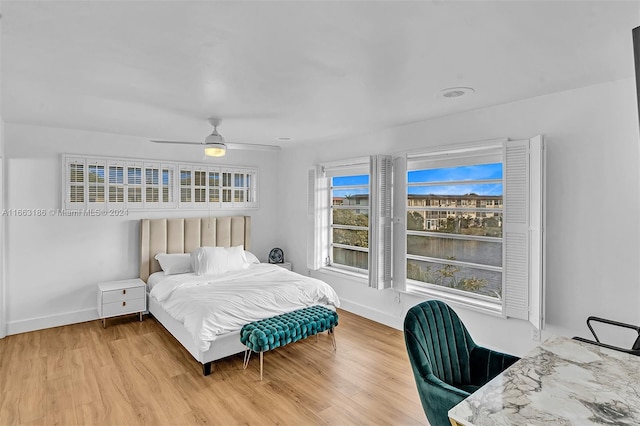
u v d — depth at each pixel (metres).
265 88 2.72
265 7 1.57
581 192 2.79
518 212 3.11
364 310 4.72
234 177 5.69
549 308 2.98
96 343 3.78
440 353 2.05
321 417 2.51
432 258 4.02
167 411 2.57
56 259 4.25
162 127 4.17
